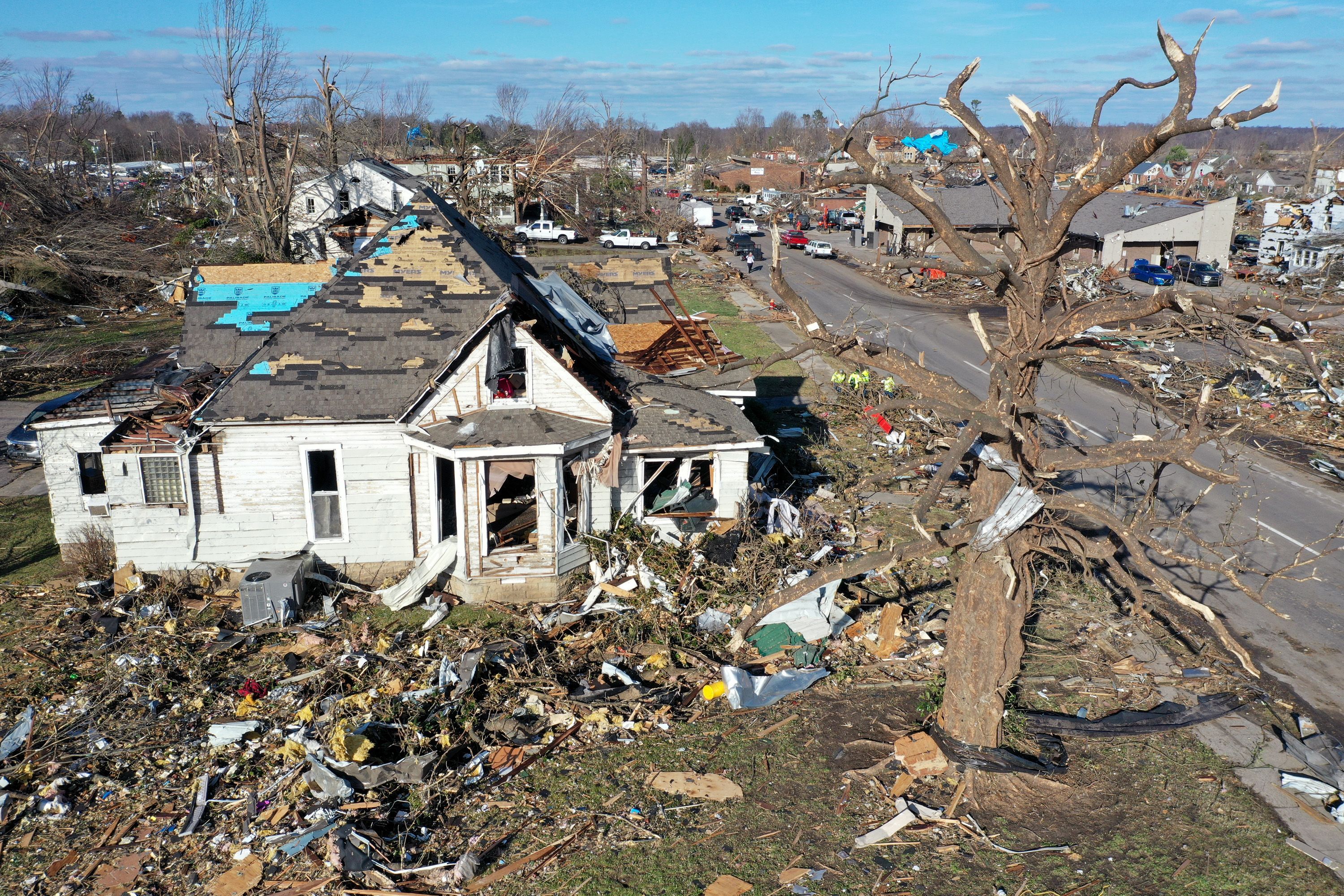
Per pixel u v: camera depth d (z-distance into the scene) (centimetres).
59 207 5050
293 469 1647
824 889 988
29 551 1836
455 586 1659
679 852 1041
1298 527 1997
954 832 1076
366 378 1661
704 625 1518
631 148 11325
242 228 5231
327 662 1436
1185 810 1115
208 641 1492
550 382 1659
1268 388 2906
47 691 1338
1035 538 1089
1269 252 5462
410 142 8431
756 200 9956
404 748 1203
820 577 1064
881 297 4994
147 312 4309
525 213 7088
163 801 1119
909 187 1022
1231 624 1582
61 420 1703
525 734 1247
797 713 1312
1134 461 965
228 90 4841
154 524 1645
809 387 3106
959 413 933
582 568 1702
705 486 1862
